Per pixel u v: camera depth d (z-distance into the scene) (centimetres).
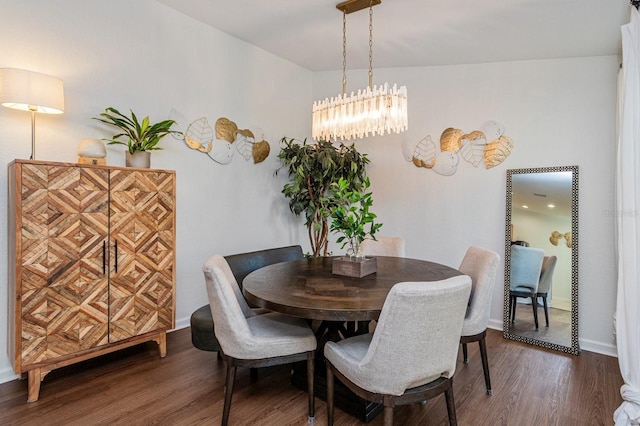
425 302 144
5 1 234
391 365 150
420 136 393
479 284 230
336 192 263
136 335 256
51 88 227
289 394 225
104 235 239
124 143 279
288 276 226
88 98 271
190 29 333
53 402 212
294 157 397
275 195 424
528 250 325
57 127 257
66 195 223
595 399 220
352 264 226
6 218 235
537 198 322
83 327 231
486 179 354
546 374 254
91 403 211
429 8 267
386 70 412
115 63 285
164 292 272
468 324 222
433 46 333
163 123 276
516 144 338
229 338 186
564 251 306
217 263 212
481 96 356
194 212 341
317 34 341
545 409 209
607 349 291
